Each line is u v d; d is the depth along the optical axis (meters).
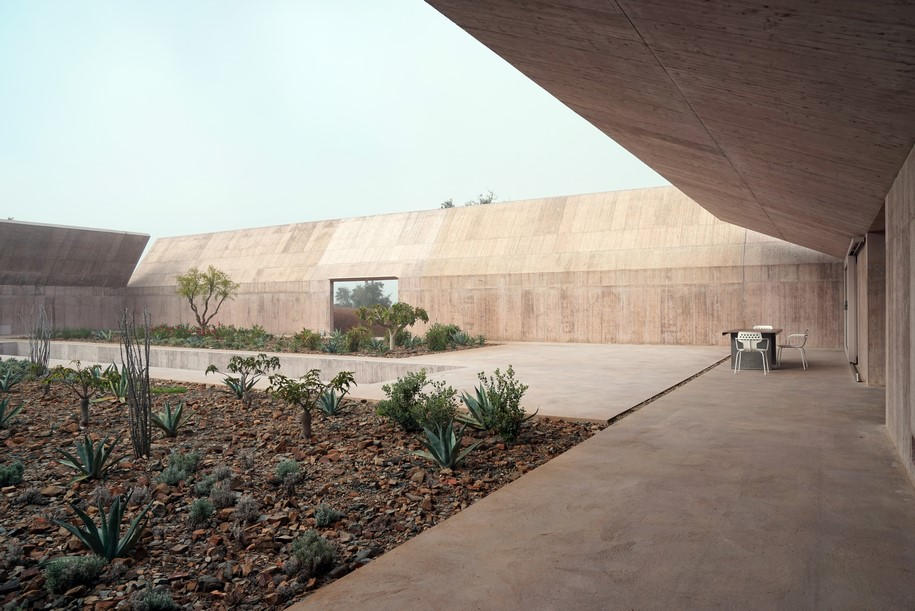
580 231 22.31
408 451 5.74
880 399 8.32
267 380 11.63
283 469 4.83
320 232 28.98
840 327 16.98
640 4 2.93
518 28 3.92
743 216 13.48
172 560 3.33
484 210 25.30
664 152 7.58
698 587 2.85
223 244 32.22
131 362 5.86
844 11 2.34
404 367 13.96
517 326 22.16
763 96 3.87
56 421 7.50
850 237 10.65
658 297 19.66
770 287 17.95
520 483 4.56
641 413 7.44
